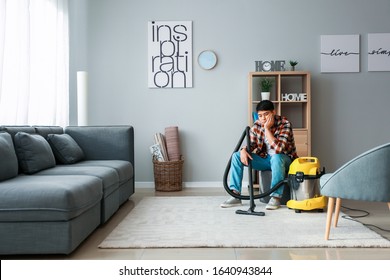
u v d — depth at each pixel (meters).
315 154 4.88
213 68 4.90
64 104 4.74
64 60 4.72
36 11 4.04
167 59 4.90
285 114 4.86
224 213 3.22
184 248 2.30
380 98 4.85
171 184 4.56
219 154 4.90
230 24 4.88
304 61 4.86
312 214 3.17
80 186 2.27
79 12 4.93
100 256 2.16
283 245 2.30
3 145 2.51
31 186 2.12
